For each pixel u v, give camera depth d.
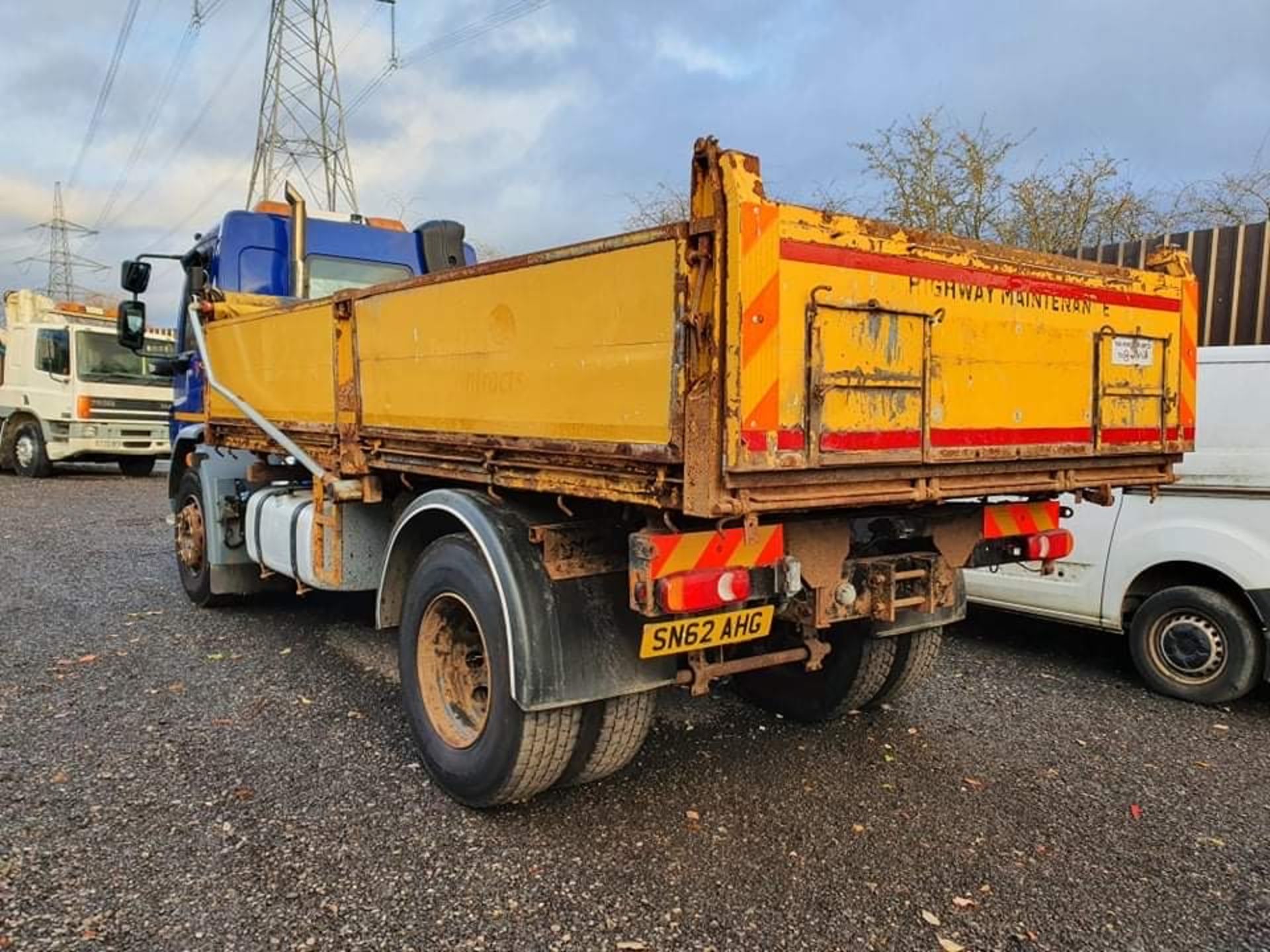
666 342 2.63
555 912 2.86
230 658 5.41
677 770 3.94
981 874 3.13
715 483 2.53
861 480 2.87
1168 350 3.89
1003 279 3.24
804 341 2.65
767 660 3.60
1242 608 4.74
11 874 3.00
